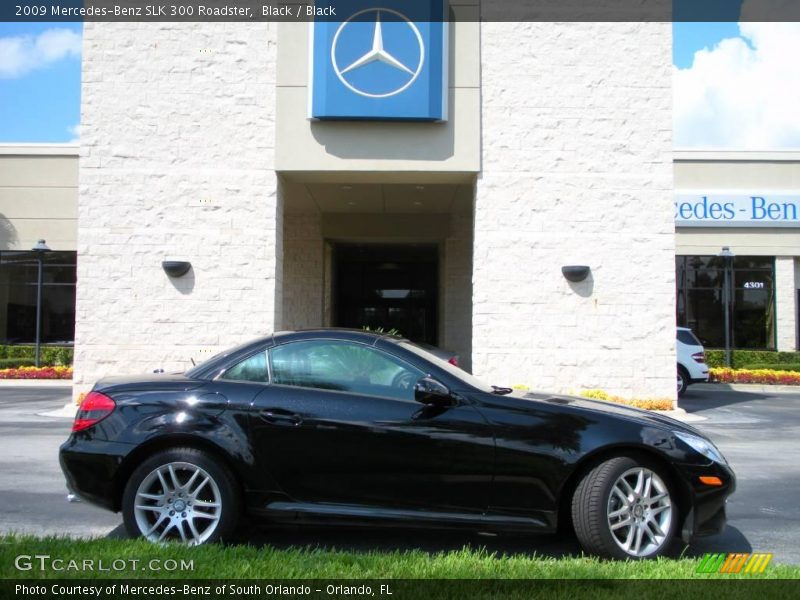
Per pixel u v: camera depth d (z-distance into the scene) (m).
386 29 12.84
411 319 24.16
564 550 5.20
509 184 13.25
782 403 16.78
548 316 13.20
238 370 5.13
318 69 12.83
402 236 19.80
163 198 13.06
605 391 13.12
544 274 13.22
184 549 4.46
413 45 12.84
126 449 4.80
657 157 13.34
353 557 4.47
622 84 13.39
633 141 13.35
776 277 25.00
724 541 5.60
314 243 19.62
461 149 13.16
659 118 13.37
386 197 17.11
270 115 13.13
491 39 13.38
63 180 25.19
